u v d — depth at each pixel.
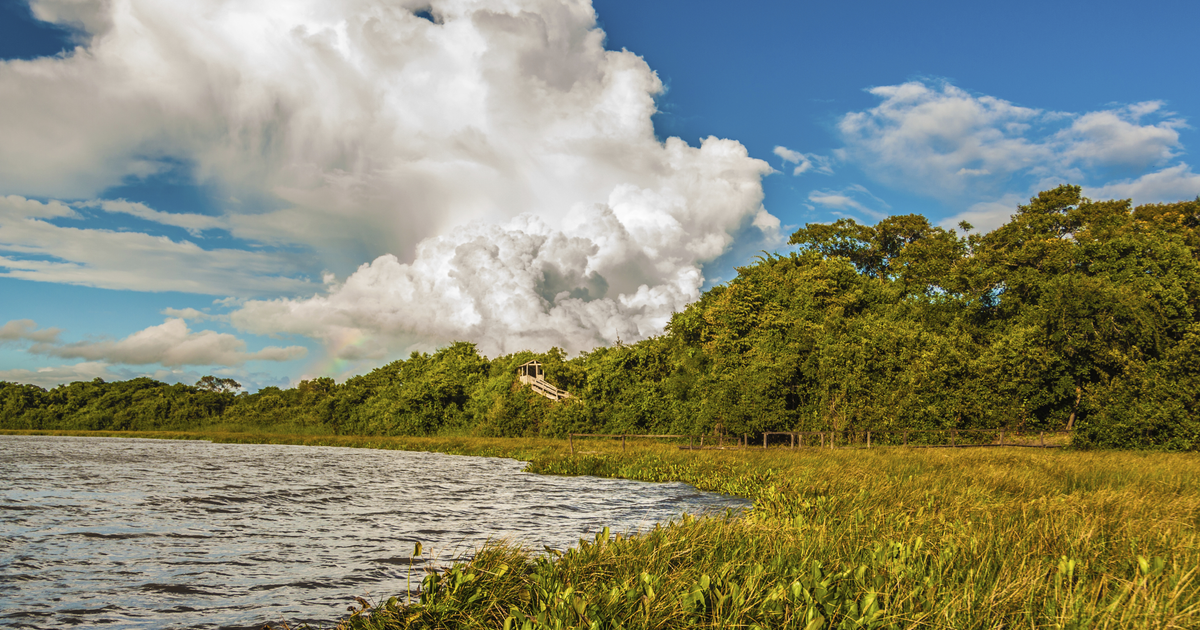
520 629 5.51
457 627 5.80
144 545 10.43
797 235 66.38
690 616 5.46
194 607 7.25
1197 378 32.00
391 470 27.47
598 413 56.38
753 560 7.12
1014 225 56.31
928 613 5.29
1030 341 39.81
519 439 52.12
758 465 22.31
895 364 40.25
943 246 59.06
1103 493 11.73
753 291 50.09
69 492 17.16
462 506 15.58
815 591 5.73
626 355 58.09
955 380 38.78
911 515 10.27
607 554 7.44
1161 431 30.34
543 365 78.50
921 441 36.09
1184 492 13.32
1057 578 5.80
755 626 5.21
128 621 6.77
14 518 12.82
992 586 5.86
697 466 23.62
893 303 52.47
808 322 45.72
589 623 5.15
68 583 8.15
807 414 40.31
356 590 7.96
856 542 7.98
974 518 9.89
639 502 16.53
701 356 49.91
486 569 6.91
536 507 15.51
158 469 25.55
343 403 76.75
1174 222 54.41
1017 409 37.81
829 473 16.62
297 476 23.58
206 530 11.83
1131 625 5.08
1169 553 7.22
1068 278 40.19
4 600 7.41
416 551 6.91
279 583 8.24
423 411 70.44
